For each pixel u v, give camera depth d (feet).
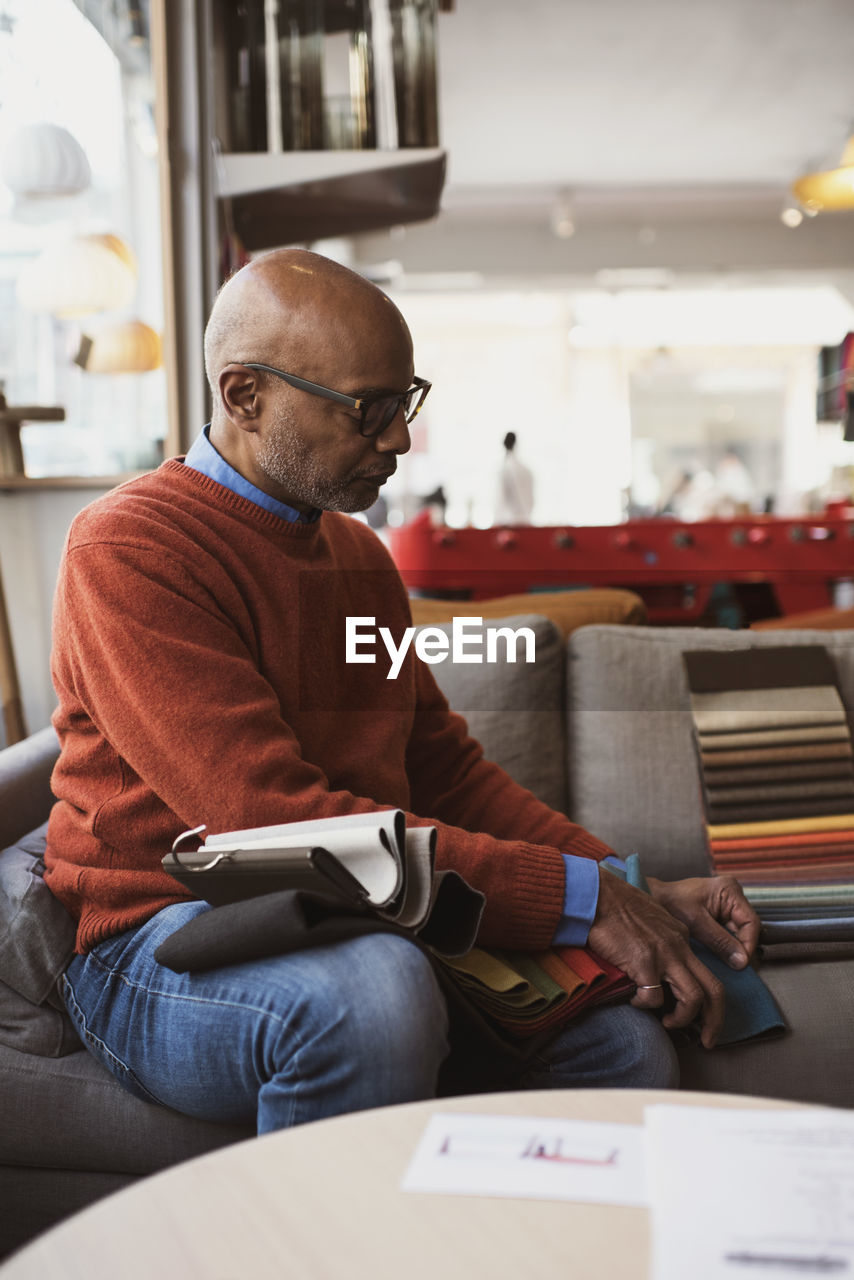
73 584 4.25
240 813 3.94
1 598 7.76
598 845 5.07
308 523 4.72
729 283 37.06
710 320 41.63
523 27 21.48
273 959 3.77
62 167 8.75
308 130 9.16
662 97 25.40
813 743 6.07
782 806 5.93
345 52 9.18
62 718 4.54
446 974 3.88
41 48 8.82
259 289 4.36
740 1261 2.12
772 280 36.91
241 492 4.60
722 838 5.84
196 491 4.57
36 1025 4.29
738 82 24.54
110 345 8.91
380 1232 2.34
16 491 8.54
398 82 9.09
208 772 3.97
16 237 9.23
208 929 3.72
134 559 4.17
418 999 3.57
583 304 41.81
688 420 46.65
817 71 23.98
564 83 24.39
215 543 4.45
